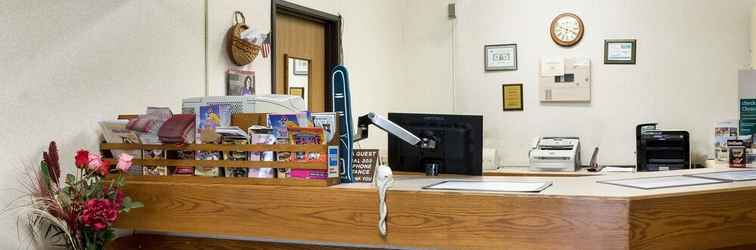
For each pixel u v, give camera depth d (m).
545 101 5.20
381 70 5.35
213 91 3.54
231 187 2.39
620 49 5.04
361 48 5.04
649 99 4.99
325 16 4.56
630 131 5.03
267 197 2.34
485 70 5.38
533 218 2.04
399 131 2.66
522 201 2.05
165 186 2.50
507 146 5.32
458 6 5.46
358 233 2.22
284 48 4.29
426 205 2.14
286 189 2.31
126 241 2.64
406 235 2.17
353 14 4.92
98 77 2.80
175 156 2.56
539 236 2.03
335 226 2.25
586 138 5.12
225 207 2.40
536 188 2.22
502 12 5.33
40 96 2.54
